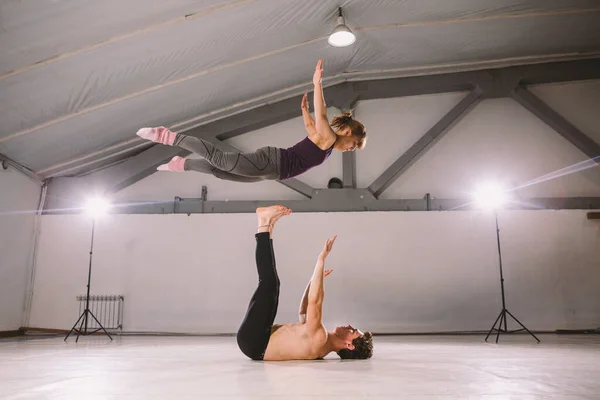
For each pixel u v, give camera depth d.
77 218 7.74
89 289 7.20
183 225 7.77
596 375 2.38
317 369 2.56
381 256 7.57
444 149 8.29
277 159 2.70
